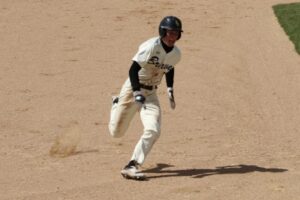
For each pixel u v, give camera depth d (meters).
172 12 75.88
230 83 49.12
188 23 70.94
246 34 66.88
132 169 27.56
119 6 78.12
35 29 67.12
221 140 34.81
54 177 27.98
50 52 58.09
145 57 27.09
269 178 28.02
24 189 26.34
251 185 26.95
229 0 83.38
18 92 45.16
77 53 57.88
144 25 69.44
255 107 42.88
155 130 27.67
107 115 39.84
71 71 51.66
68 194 25.67
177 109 41.44
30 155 31.44
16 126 37.03
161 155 31.80
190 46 61.34
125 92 28.58
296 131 37.19
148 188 26.47
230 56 58.09
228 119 39.47
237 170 29.33
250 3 81.62
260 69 54.28
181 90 46.44
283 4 80.12
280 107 42.97
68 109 41.03
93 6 78.06
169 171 29.14
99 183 27.11
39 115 39.56
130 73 27.42
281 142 34.75
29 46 60.31
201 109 41.53
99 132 36.03
